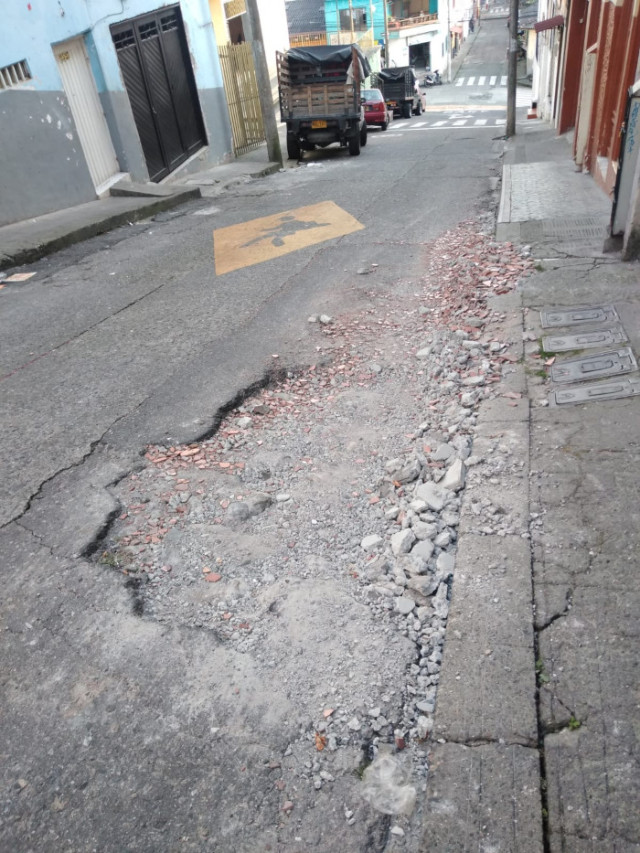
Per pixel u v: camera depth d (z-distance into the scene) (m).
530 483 2.91
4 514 3.12
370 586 2.55
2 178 8.91
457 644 2.19
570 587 2.34
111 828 1.81
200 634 2.40
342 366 4.52
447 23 56.78
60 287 6.75
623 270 5.14
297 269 6.64
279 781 1.89
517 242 6.34
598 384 3.62
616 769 1.77
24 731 2.09
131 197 10.98
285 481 3.30
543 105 24.67
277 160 15.19
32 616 2.52
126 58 11.80
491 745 1.87
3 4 8.70
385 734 2.00
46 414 4.05
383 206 9.21
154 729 2.06
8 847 1.78
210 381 4.34
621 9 7.78
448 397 3.90
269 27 24.33
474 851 1.64
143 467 3.45
